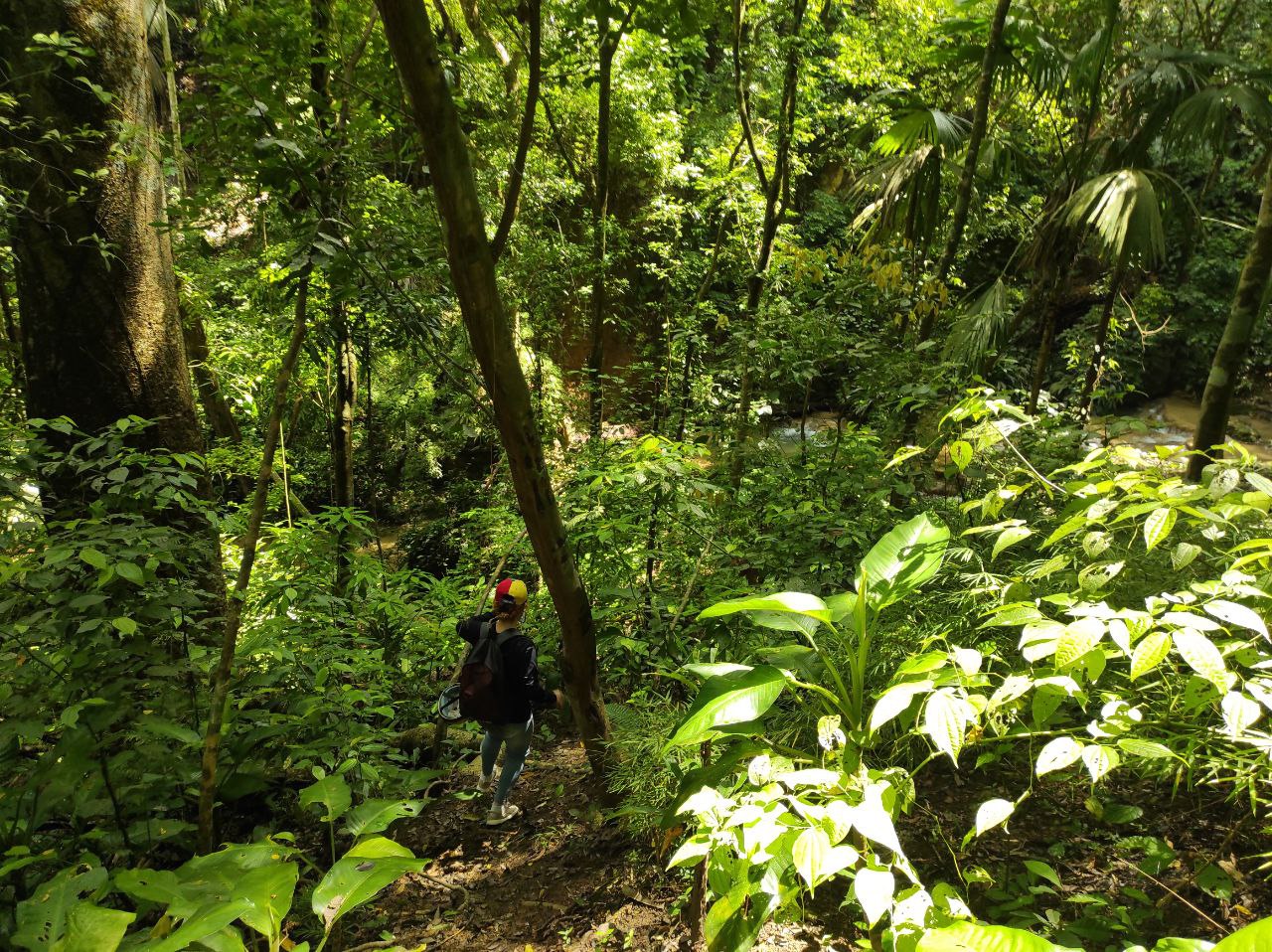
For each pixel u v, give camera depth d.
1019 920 2.33
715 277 11.59
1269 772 1.97
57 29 4.02
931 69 9.73
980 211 10.01
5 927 1.60
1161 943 1.19
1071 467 2.41
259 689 3.57
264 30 2.88
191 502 3.85
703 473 5.28
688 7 4.23
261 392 9.43
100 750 2.66
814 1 8.87
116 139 4.17
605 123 8.55
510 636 3.87
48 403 4.29
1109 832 2.69
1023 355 13.91
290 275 3.06
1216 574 2.68
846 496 5.16
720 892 1.74
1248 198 15.46
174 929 1.50
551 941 2.93
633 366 9.10
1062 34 7.88
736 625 4.21
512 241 8.80
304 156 2.86
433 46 2.49
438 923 3.17
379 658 4.75
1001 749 2.35
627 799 3.32
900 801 1.89
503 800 3.87
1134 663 1.59
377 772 3.45
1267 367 15.72
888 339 5.74
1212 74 7.09
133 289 4.30
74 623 2.89
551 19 7.25
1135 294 14.45
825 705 2.22
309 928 3.00
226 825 3.60
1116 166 7.31
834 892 2.73
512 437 3.00
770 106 10.30
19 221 4.12
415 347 4.52
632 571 5.09
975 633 2.90
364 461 11.49
